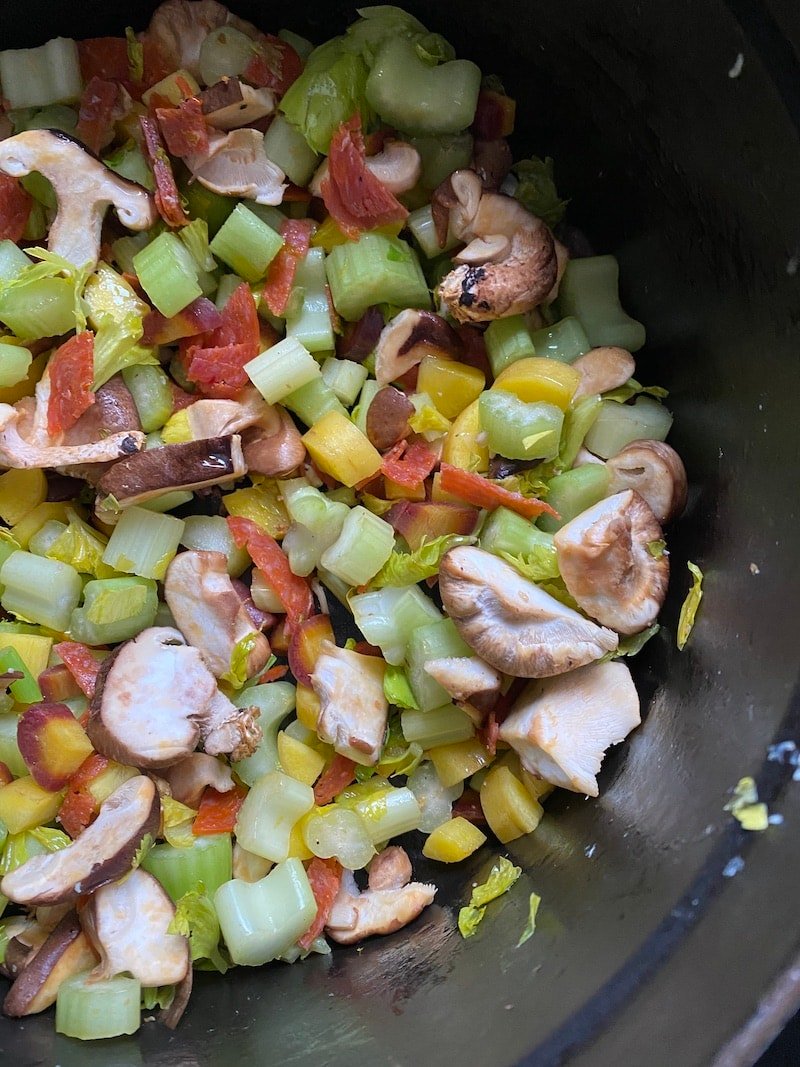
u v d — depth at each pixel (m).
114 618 0.23
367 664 0.24
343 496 0.25
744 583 0.21
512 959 0.20
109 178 0.23
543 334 0.25
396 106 0.24
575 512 0.24
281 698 0.24
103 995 0.20
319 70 0.24
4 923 0.22
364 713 0.23
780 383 0.20
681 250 0.23
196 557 0.23
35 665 0.23
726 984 0.16
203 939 0.22
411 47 0.24
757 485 0.21
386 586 0.24
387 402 0.24
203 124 0.23
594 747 0.22
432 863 0.24
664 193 0.22
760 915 0.17
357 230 0.24
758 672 0.19
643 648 0.24
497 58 0.24
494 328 0.24
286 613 0.25
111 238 0.24
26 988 0.20
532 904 0.21
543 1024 0.17
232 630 0.23
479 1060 0.17
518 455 0.23
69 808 0.22
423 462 0.24
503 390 0.23
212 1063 0.19
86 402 0.23
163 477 0.22
